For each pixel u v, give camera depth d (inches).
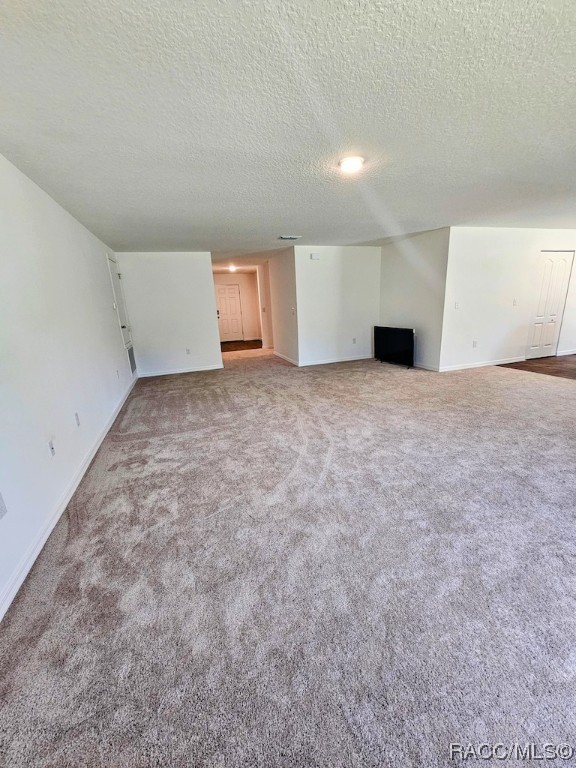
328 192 107.0
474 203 129.3
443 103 58.9
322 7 38.2
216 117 60.6
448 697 39.6
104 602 54.0
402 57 46.8
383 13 39.4
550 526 67.7
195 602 53.4
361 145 74.4
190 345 238.1
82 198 100.4
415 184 102.5
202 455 106.0
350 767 34.1
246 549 64.6
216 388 190.2
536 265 207.2
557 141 75.2
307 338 239.9
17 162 74.4
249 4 37.3
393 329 226.2
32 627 50.1
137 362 227.8
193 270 228.5
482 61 48.1
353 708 38.9
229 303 418.6
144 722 38.4
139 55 43.9
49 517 72.2
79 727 38.1
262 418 136.9
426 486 83.4
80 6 36.3
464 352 204.8
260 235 176.1
